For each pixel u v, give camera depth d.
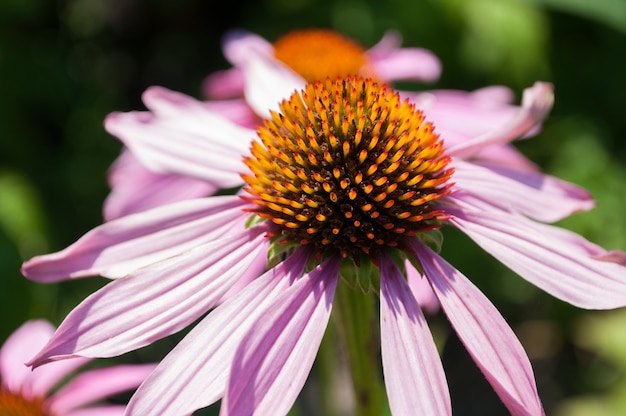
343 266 0.29
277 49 0.40
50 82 0.65
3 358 0.35
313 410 0.46
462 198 0.30
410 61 0.41
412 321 0.28
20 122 0.62
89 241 0.29
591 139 0.55
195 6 0.79
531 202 0.31
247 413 0.27
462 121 0.37
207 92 0.42
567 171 0.54
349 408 0.42
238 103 0.39
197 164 0.31
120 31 0.79
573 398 0.57
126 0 0.79
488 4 0.53
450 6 0.53
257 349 0.27
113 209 0.37
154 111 0.32
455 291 0.28
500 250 0.29
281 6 0.62
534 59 0.54
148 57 0.80
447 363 0.58
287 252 0.29
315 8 0.60
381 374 0.34
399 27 0.56
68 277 0.29
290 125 0.30
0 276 0.46
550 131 0.56
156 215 0.30
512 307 0.61
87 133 0.65
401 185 0.29
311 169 0.29
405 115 0.30
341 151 0.29
